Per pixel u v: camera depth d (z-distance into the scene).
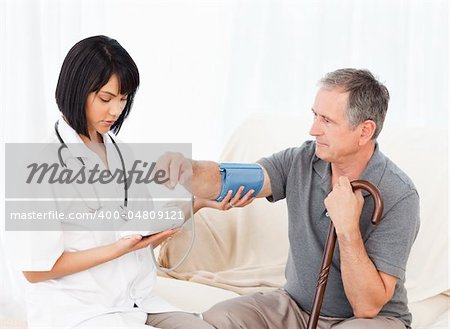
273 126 3.04
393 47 3.55
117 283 1.93
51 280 1.88
